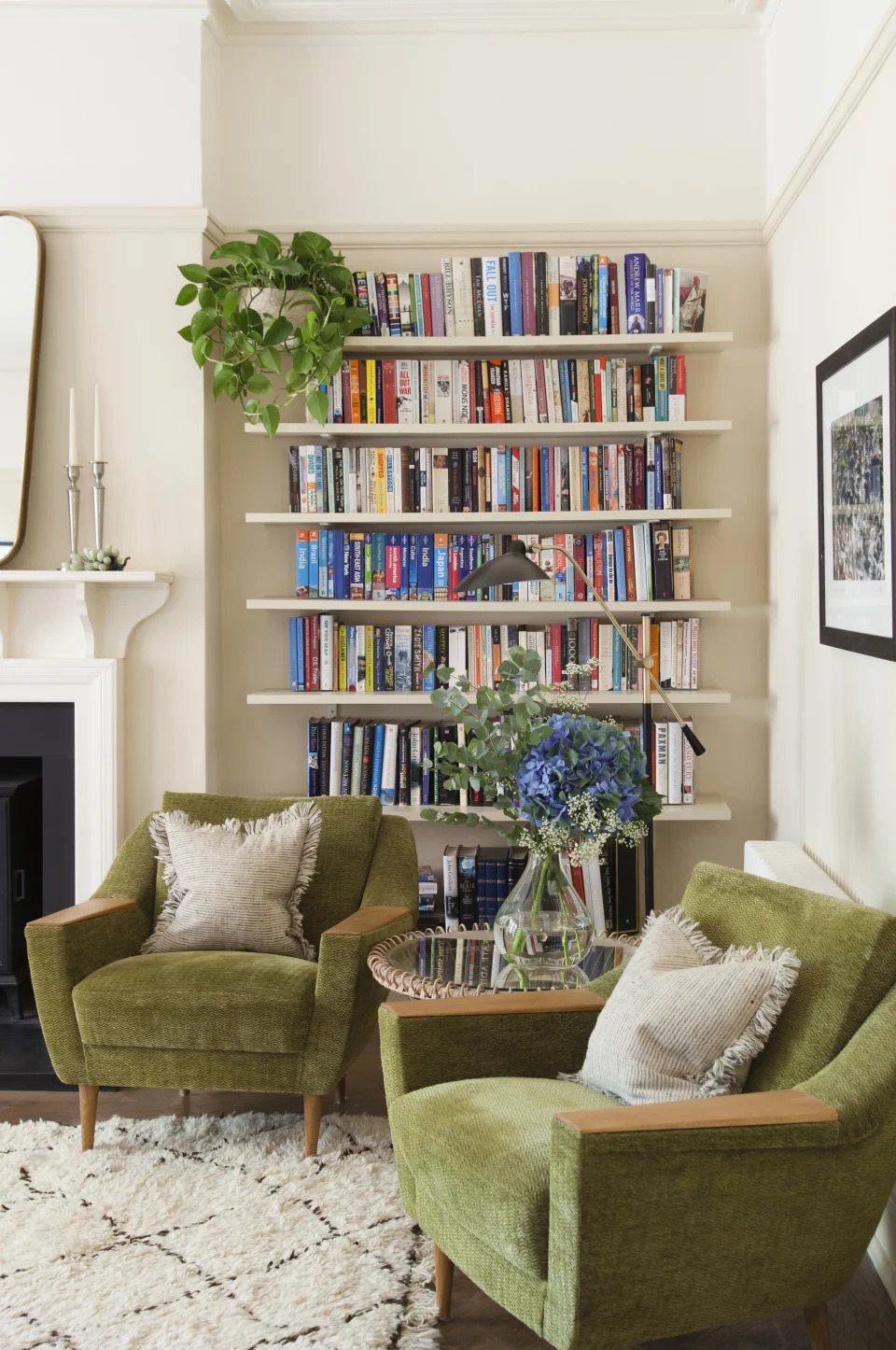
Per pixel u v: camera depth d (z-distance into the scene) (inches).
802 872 106.3
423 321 143.0
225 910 114.8
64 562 141.9
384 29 148.0
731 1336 82.0
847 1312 84.6
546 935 92.7
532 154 149.3
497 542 143.6
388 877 120.7
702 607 140.2
